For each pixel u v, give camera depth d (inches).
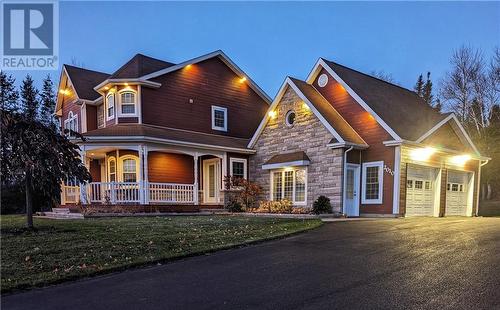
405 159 560.7
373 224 431.5
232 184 660.7
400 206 549.3
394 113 623.5
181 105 745.0
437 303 152.3
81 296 174.9
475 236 324.2
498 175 997.8
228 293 174.2
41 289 187.5
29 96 1454.2
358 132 608.1
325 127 584.4
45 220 469.4
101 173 741.3
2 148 328.8
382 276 195.9
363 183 590.6
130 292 179.8
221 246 290.2
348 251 266.7
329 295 165.8
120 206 554.6
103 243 290.4
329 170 575.2
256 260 245.9
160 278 205.3
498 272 199.2
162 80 716.7
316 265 225.8
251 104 880.9
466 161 713.0
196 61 768.3
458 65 1200.2
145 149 584.7
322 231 374.3
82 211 546.6
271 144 690.8
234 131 837.8
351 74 695.7
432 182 634.8
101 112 804.6
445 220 495.5
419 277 191.6
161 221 442.3
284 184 653.3
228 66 836.0
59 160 355.9
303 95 624.7
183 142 620.7
